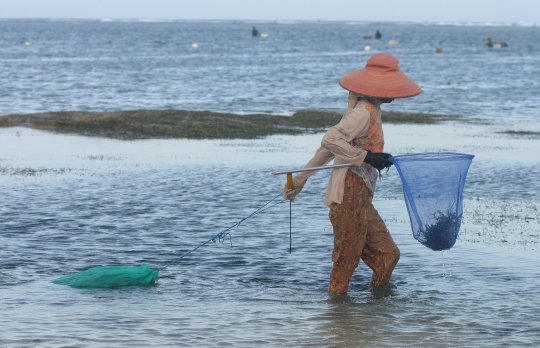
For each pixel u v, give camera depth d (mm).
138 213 14789
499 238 12711
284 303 9172
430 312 8773
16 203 15617
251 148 25094
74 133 28625
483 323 8359
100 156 22984
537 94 51688
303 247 12141
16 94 47406
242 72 72562
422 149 25062
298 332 8000
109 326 8172
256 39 188375
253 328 8141
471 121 35156
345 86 9094
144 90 51906
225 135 28297
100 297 9422
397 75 9078
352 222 9148
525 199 16484
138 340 7695
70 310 8805
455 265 11008
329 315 8641
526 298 9398
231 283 10180
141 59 94812
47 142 26250
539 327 8219
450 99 47812
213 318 8516
